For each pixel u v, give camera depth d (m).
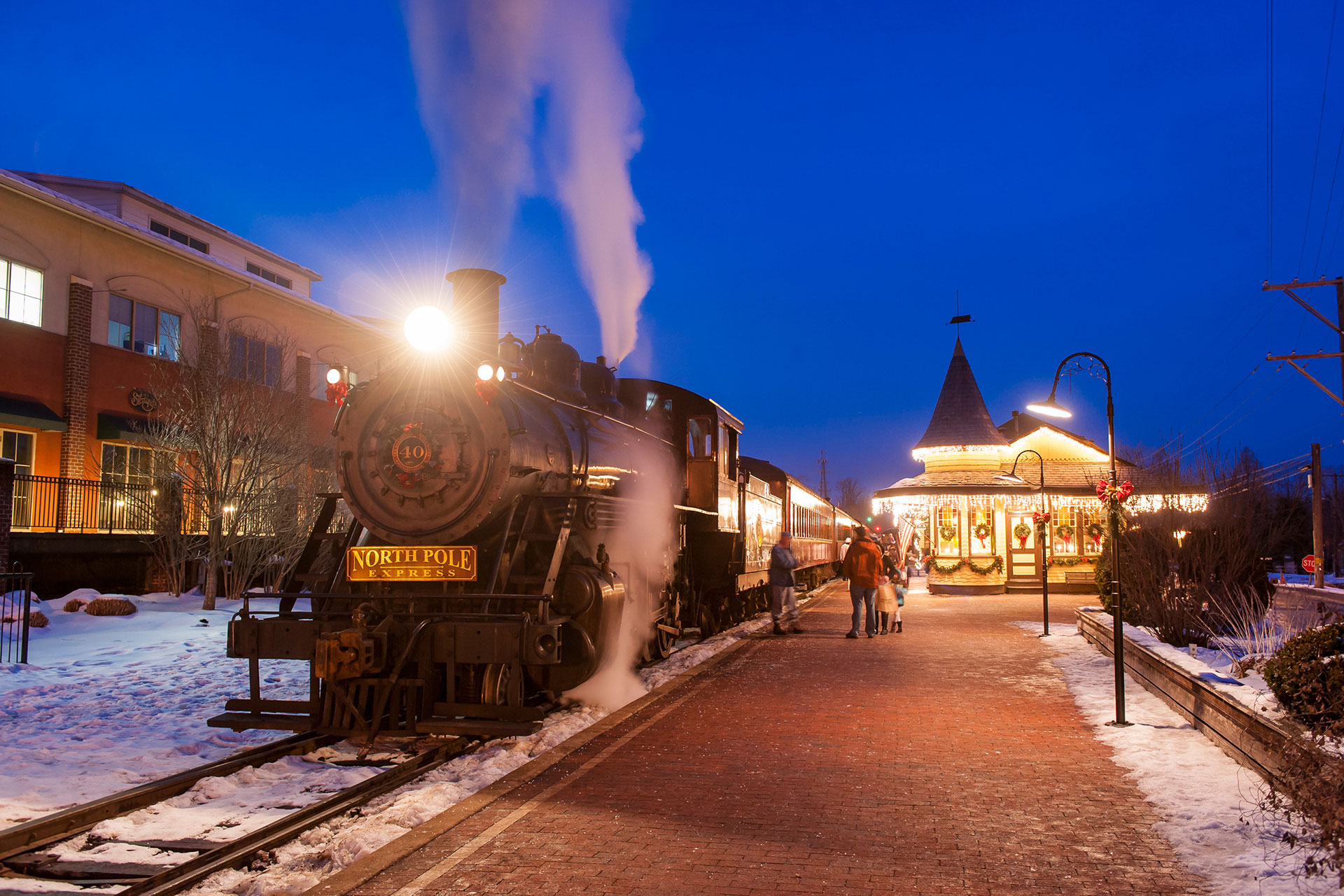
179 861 4.66
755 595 19.31
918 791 5.63
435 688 7.47
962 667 11.03
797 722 7.68
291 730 7.24
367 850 4.60
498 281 10.23
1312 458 32.72
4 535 15.38
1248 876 4.13
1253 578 12.42
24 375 18.69
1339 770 4.21
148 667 11.35
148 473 19.33
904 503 29.19
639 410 13.61
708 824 4.99
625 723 7.65
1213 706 6.86
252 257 28.19
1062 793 5.58
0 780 6.11
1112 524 8.24
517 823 5.01
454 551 7.59
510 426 8.03
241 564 19.38
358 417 8.24
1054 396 10.02
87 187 23.66
